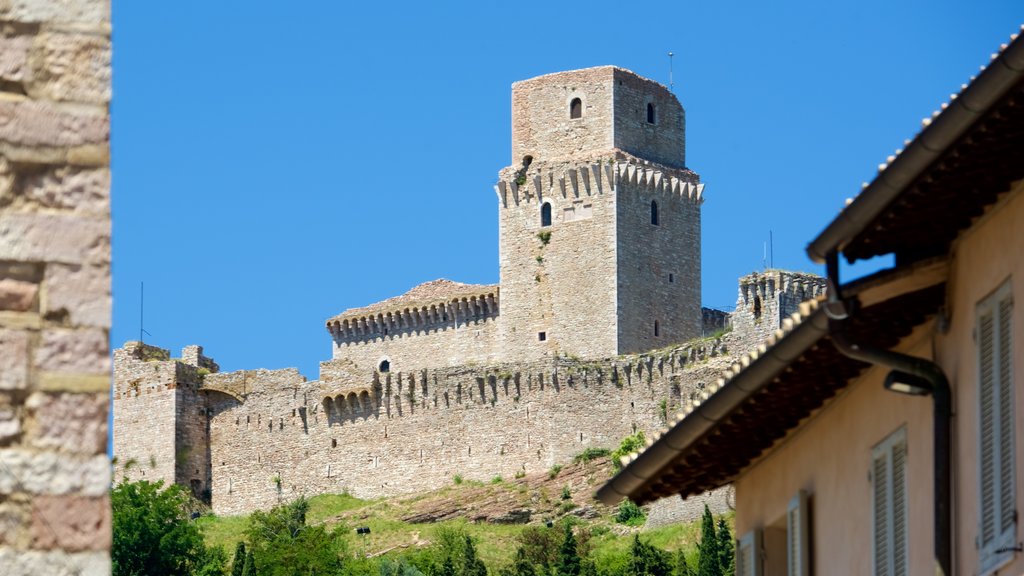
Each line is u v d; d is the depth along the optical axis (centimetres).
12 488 2308
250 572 17925
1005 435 3016
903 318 3444
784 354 3603
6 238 2341
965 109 2916
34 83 2359
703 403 3931
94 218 2362
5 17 2353
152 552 18062
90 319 2353
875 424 3606
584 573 16775
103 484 2325
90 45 2370
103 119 2369
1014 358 2991
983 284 3164
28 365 2336
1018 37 2750
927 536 3322
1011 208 3077
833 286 3300
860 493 3659
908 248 3366
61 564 2300
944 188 3133
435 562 18688
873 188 3169
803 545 3919
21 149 2350
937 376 3281
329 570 18112
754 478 4325
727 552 16075
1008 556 2955
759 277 19875
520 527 19662
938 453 3250
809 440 3969
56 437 2330
